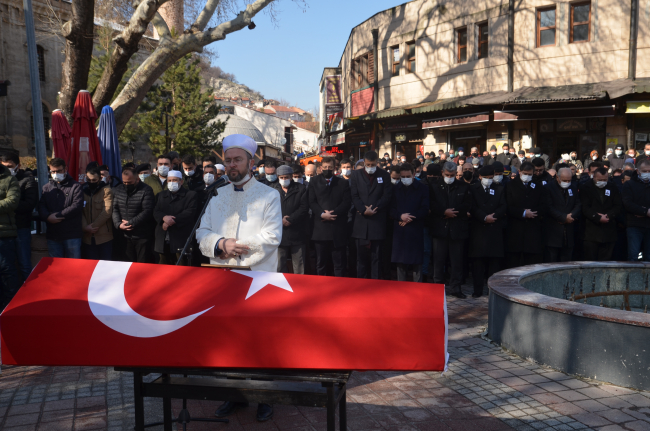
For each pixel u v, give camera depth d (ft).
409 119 67.51
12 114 91.66
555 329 14.66
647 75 48.60
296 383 9.15
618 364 13.41
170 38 41.47
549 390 13.19
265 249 10.59
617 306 20.68
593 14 51.03
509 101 49.96
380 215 23.86
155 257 24.40
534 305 15.14
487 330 18.52
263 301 8.18
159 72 41.88
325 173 24.50
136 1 39.63
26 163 74.13
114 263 9.04
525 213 23.91
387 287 8.41
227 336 7.84
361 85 81.35
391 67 72.54
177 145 81.00
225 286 8.59
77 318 8.07
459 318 20.61
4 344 8.04
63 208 21.18
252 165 11.28
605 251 24.77
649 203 24.35
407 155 71.56
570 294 20.34
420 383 13.87
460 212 23.52
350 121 79.10
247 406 12.40
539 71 54.54
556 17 53.42
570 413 11.79
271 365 7.74
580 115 48.88
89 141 26.94
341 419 9.00
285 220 23.88
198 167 27.55
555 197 24.45
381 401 12.68
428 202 23.56
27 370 15.05
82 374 14.66
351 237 26.03
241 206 11.04
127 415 11.84
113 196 22.99
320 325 7.68
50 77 97.14
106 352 7.97
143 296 8.41
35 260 22.11
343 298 8.11
